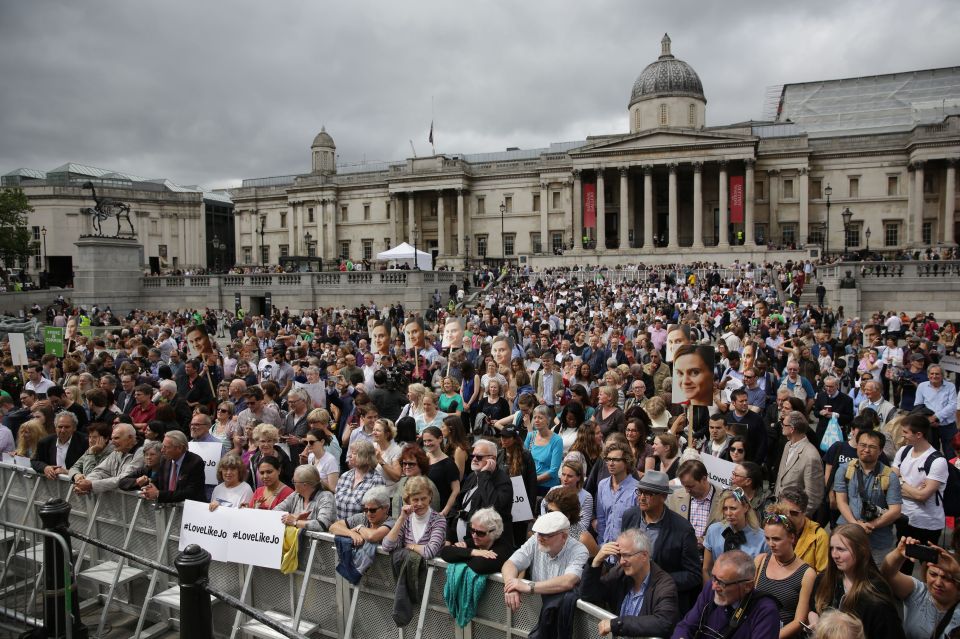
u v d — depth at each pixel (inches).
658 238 3595.0
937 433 574.9
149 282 2407.7
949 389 580.1
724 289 2009.1
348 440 601.6
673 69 3619.6
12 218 3287.4
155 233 4431.6
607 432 506.9
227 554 383.6
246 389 550.3
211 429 561.9
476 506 365.4
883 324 1362.0
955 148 3038.9
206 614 298.5
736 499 322.7
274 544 372.8
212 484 479.8
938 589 261.3
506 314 1513.3
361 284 2242.9
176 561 296.7
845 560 268.2
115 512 442.9
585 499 375.2
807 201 3289.9
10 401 641.6
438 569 326.6
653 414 513.7
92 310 2005.4
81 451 503.8
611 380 601.0
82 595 459.8
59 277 2714.1
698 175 3218.5
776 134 3634.4
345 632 353.4
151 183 4773.6
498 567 312.7
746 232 3171.8
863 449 370.6
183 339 1393.9
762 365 648.4
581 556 302.0
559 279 2551.7
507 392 668.1
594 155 3358.8
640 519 329.7
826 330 946.1
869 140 3275.1
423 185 3880.4
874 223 3292.3
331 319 1895.9
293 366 845.8
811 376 673.0
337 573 357.1
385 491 350.9
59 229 4099.4
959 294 1759.4
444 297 2351.1
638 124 3713.1
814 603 287.6
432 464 415.8
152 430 473.4
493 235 3924.7
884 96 3966.5
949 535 438.9
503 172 3870.6
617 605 297.6
